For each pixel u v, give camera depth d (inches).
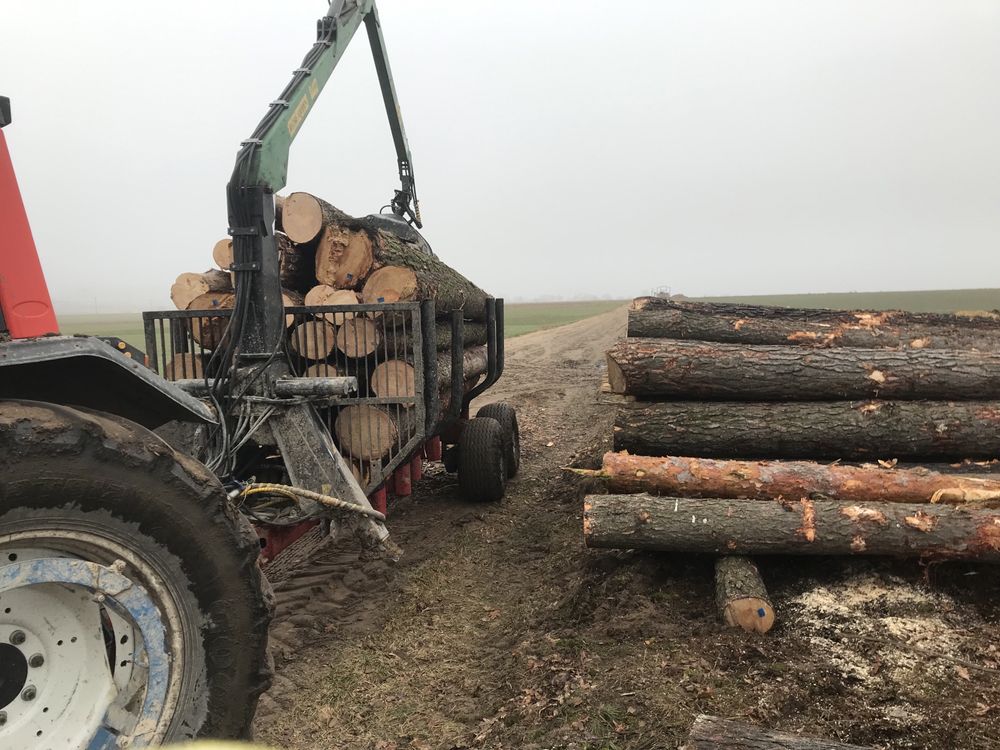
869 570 160.7
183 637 81.0
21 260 81.3
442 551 210.8
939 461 191.8
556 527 232.8
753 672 126.2
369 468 187.0
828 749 92.7
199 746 81.4
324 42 190.7
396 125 272.5
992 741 102.9
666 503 168.2
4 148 80.2
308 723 124.6
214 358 163.2
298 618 163.9
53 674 76.3
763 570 167.6
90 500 73.5
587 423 447.2
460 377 218.1
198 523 81.1
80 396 92.0
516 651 145.4
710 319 252.5
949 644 132.9
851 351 201.5
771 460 193.3
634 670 128.6
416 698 133.3
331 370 183.2
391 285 188.2
